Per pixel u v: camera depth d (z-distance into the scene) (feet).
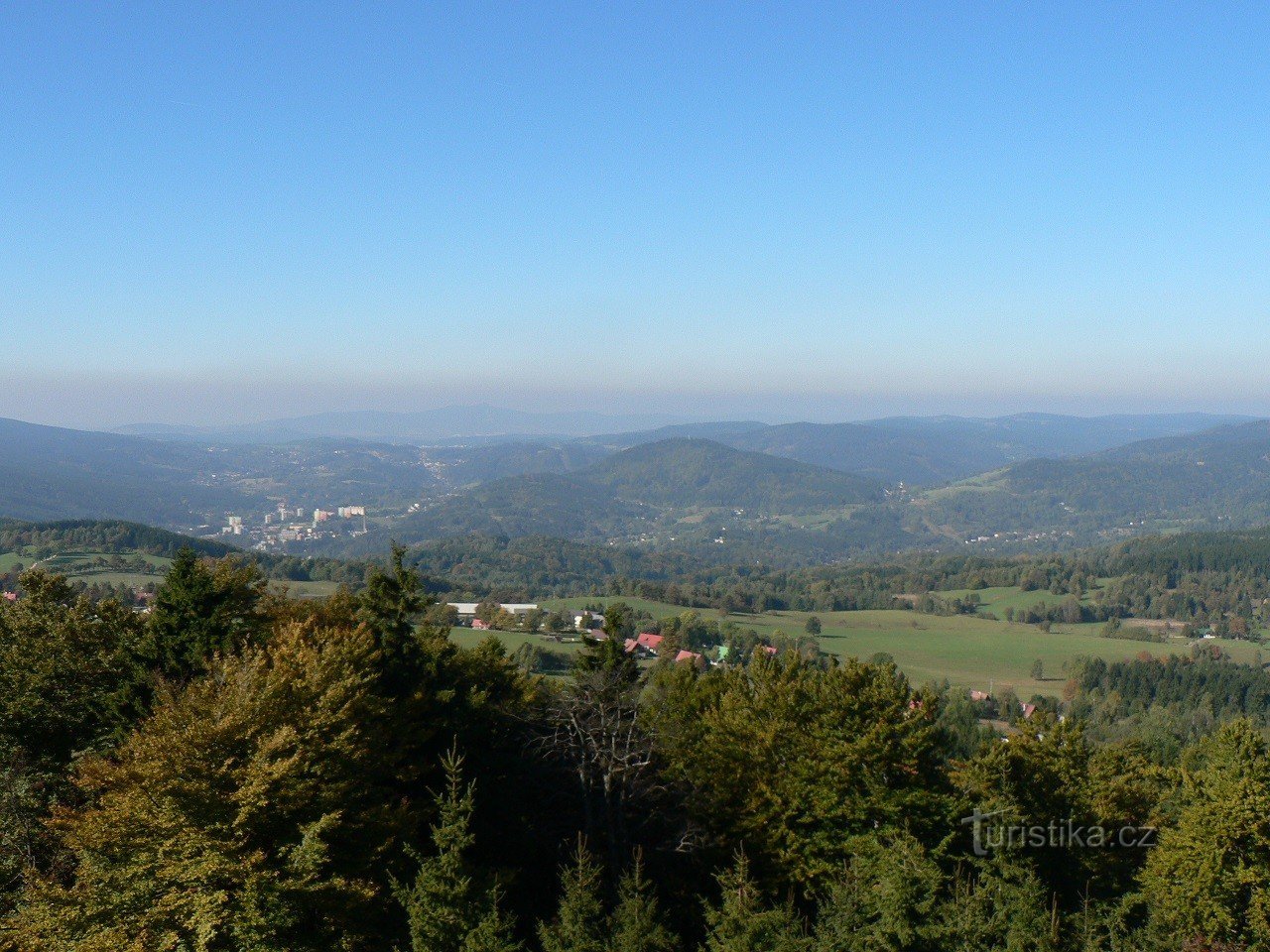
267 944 64.03
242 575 106.83
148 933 61.82
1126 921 90.74
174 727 69.51
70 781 79.25
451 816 70.54
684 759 104.06
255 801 65.00
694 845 94.84
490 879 73.46
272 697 72.18
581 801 98.48
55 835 76.48
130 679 89.04
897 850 78.69
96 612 108.88
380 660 95.96
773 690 103.65
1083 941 77.51
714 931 72.79
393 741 89.56
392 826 74.28
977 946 74.08
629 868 89.10
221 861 63.00
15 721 85.66
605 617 130.31
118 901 62.80
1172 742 211.82
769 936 71.31
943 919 76.43
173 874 62.64
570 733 100.01
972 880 85.71
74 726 89.45
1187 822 90.12
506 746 103.35
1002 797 86.89
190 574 92.94
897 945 74.23
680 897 91.50
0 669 89.35
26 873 64.95
